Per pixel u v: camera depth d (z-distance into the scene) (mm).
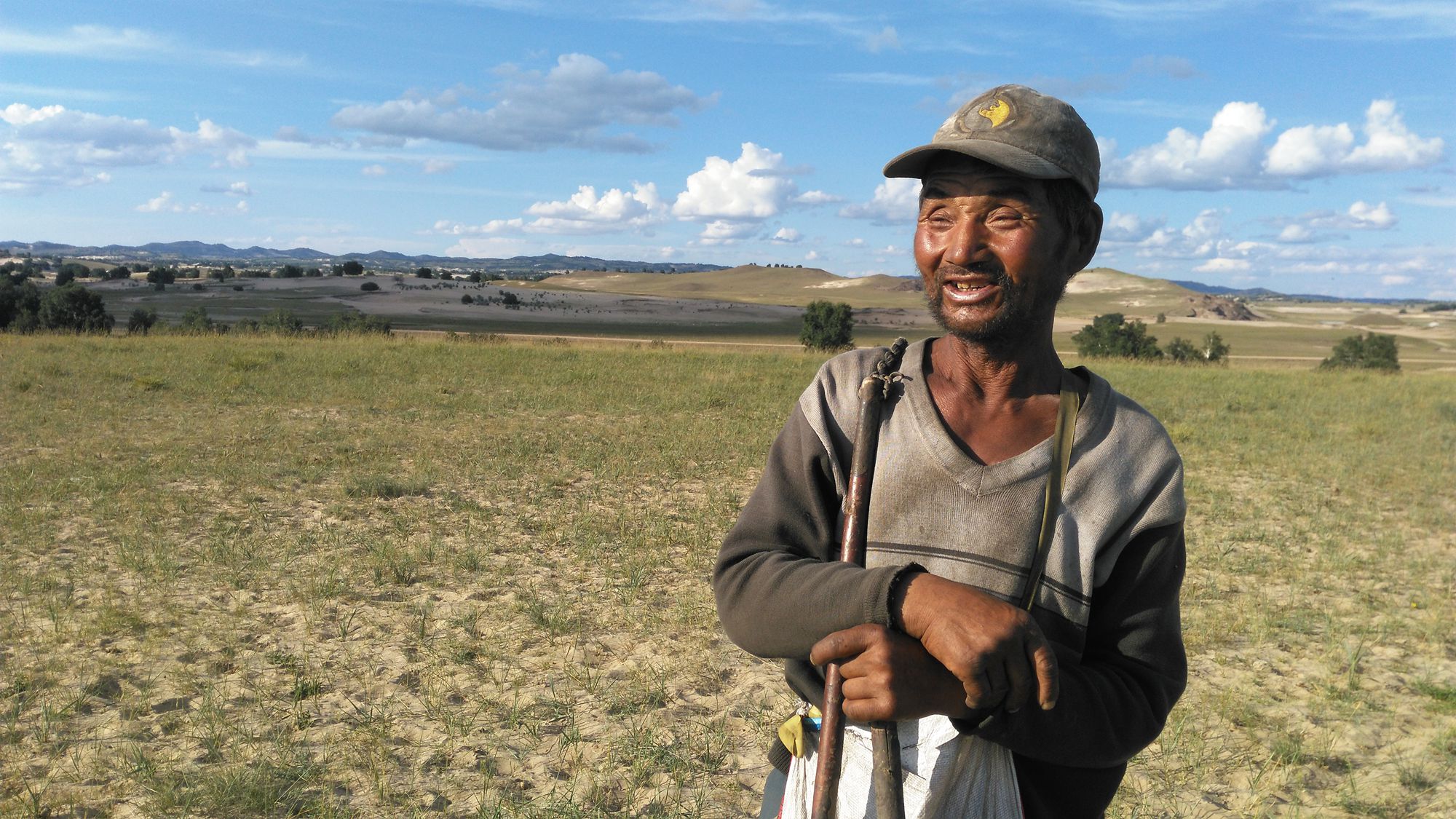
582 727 4180
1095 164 1223
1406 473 10633
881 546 1208
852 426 1276
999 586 1161
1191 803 3766
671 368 20125
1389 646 5395
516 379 17344
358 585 5879
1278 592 6352
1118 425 1223
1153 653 1191
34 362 16484
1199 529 7949
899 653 1014
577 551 6707
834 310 66062
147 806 3486
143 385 14070
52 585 5648
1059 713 1070
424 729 4129
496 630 5234
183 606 5402
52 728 4020
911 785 1188
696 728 4188
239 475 8617
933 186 1235
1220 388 19688
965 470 1193
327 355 19641
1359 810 3727
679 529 7359
